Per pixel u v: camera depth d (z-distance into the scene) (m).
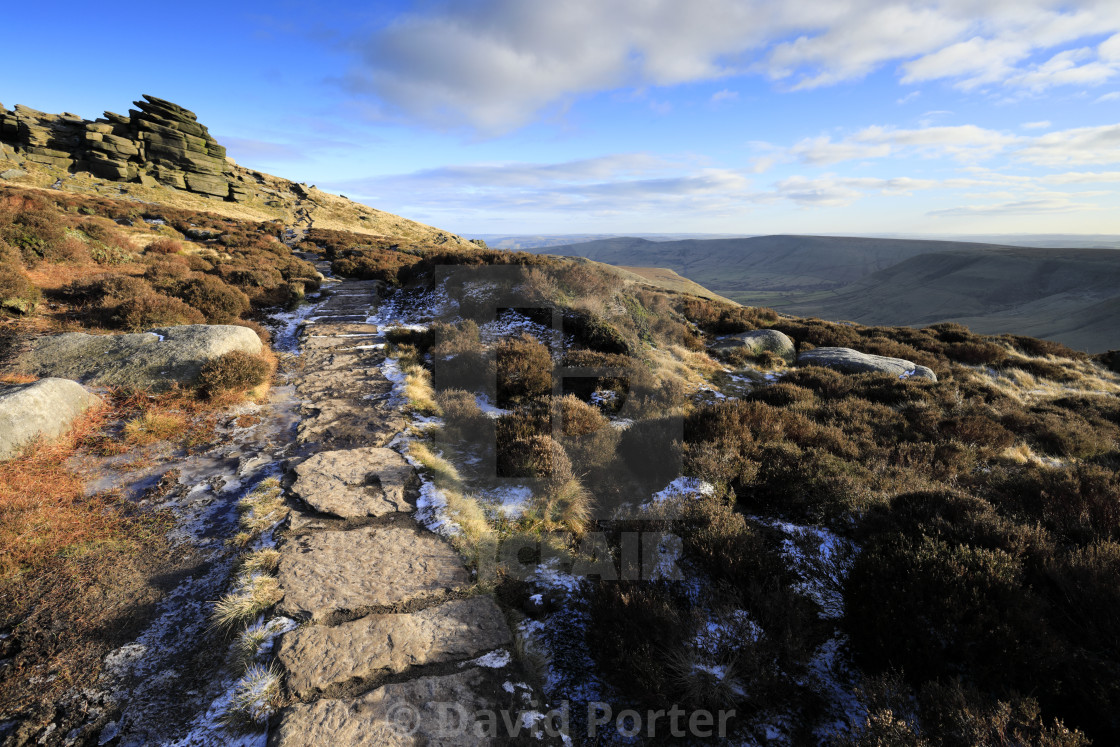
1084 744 2.34
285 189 72.31
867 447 7.71
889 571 3.63
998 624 3.02
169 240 21.83
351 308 16.39
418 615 3.70
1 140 49.28
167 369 8.29
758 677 3.08
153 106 58.44
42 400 6.15
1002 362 17.12
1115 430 10.08
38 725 2.77
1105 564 3.38
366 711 2.88
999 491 5.93
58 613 3.61
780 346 15.93
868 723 2.63
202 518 4.98
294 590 3.84
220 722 2.82
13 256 12.75
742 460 6.12
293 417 7.87
